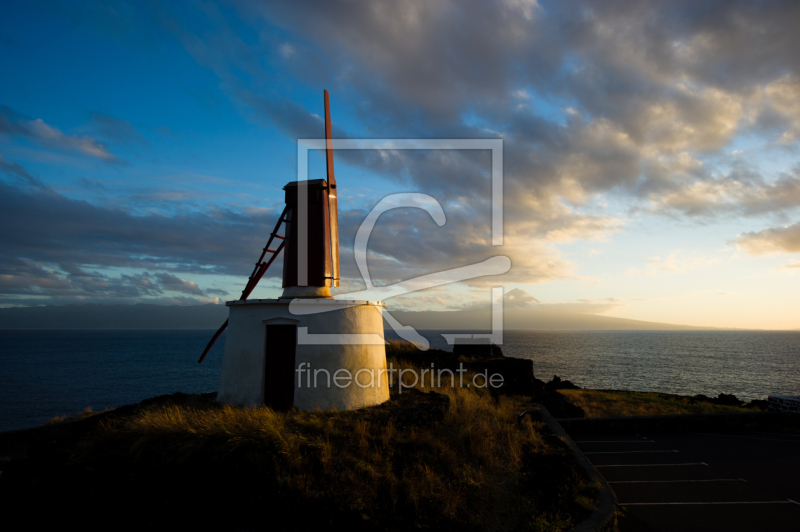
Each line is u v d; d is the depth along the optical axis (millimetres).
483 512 8094
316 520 6836
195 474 7152
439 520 7453
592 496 9031
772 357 116938
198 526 6656
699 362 98500
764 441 15102
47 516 6691
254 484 7109
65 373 72688
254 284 12719
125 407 11688
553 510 8203
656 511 9383
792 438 15508
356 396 11188
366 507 7184
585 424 16500
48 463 7418
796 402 19688
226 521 6707
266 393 10898
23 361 95688
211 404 11234
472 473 9133
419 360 20875
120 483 6984
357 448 8578
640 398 24062
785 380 67812
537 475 9555
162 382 61656
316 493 7156
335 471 7699
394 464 8469
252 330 11273
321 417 9875
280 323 11008
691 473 11781
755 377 71375
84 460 7453
